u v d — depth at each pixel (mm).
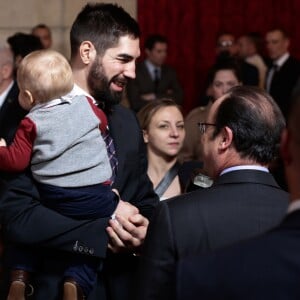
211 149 2174
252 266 1490
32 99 2525
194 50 9008
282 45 7207
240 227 2068
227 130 2133
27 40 5352
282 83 7137
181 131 3803
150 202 2777
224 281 1495
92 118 2537
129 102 7699
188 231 2072
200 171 2977
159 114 3768
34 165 2527
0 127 2688
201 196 2119
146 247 2115
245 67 7258
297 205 1535
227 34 8023
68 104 2521
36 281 2615
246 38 8062
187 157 4711
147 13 8844
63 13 7234
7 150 2494
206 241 2062
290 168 1547
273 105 2146
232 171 2141
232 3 9008
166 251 2072
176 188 3744
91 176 2531
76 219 2533
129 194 2703
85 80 2646
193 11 8953
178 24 8922
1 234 2805
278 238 1510
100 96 2654
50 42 7062
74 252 2529
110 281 2646
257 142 2121
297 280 1457
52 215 2512
